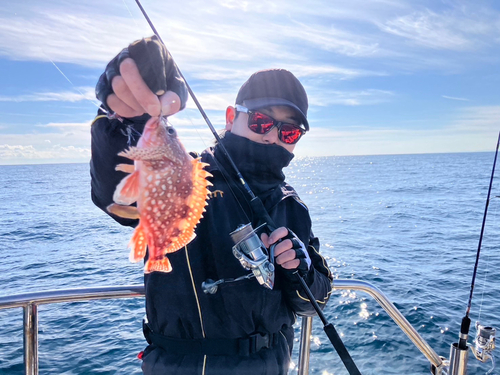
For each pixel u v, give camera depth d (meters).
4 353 6.48
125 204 1.31
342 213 28.98
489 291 10.12
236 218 1.85
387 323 7.55
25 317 1.87
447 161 159.25
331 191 47.88
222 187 1.90
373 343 6.81
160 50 1.18
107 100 1.23
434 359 2.35
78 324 7.56
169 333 1.75
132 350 6.46
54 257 16.11
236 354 1.74
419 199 38.28
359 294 9.05
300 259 1.75
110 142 1.38
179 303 1.70
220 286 1.72
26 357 1.87
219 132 2.20
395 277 11.83
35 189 63.19
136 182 1.27
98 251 17.05
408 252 15.64
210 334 1.72
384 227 22.59
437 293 10.09
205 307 1.70
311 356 6.20
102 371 5.85
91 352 6.42
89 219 29.02
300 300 1.84
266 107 1.89
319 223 24.28
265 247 1.74
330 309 8.31
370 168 118.69
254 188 1.96
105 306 8.48
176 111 1.25
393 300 9.58
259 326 1.80
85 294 1.96
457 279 11.47
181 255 1.73
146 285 1.77
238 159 1.95
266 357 1.78
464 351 2.05
